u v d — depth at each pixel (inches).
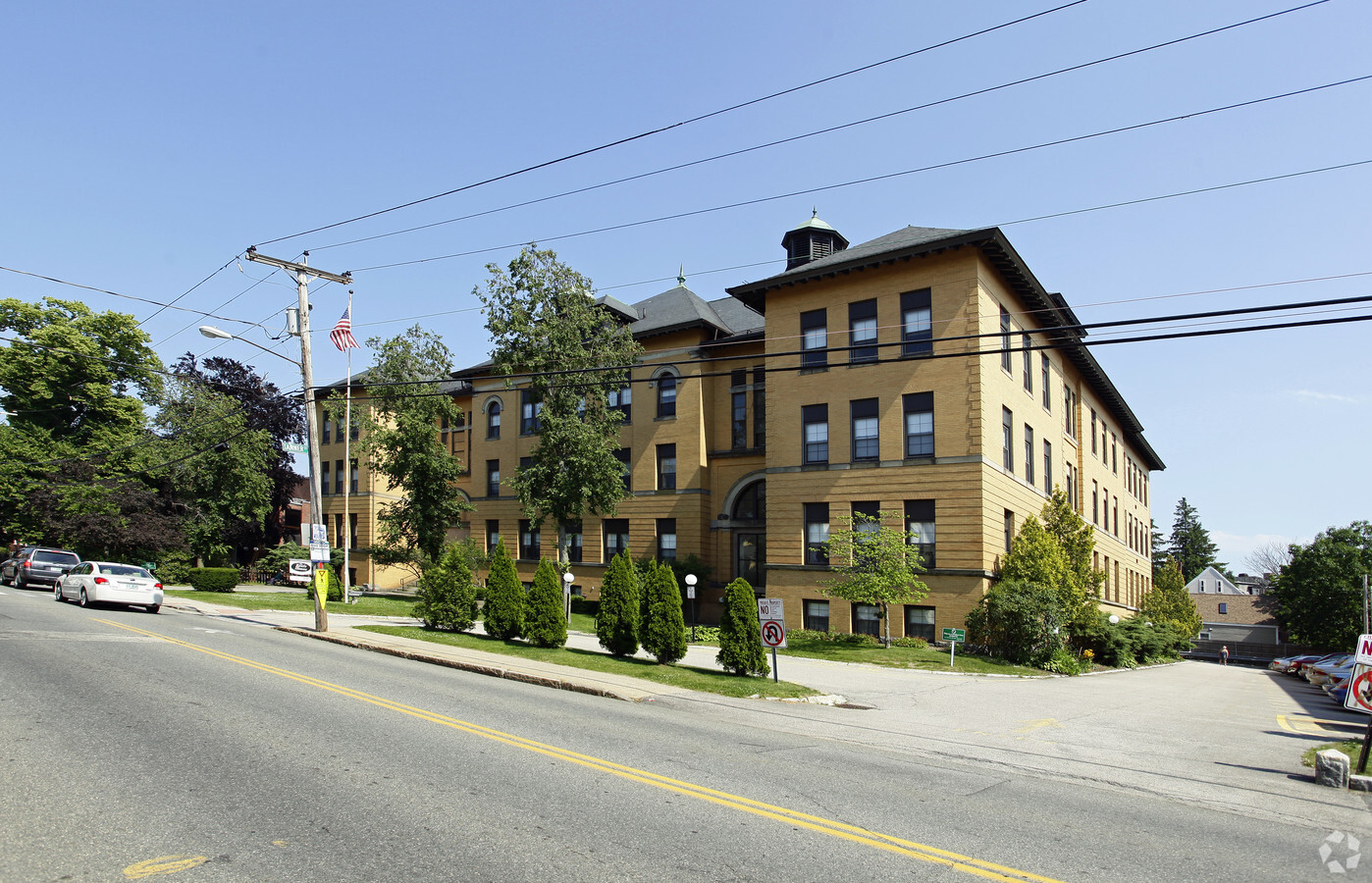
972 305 1075.9
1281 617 2503.7
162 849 217.8
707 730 440.5
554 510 1269.7
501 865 215.8
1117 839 269.3
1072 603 1071.6
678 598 730.2
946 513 1071.6
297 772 297.4
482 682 568.7
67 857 208.7
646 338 1504.7
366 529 1941.4
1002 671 916.0
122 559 1598.2
